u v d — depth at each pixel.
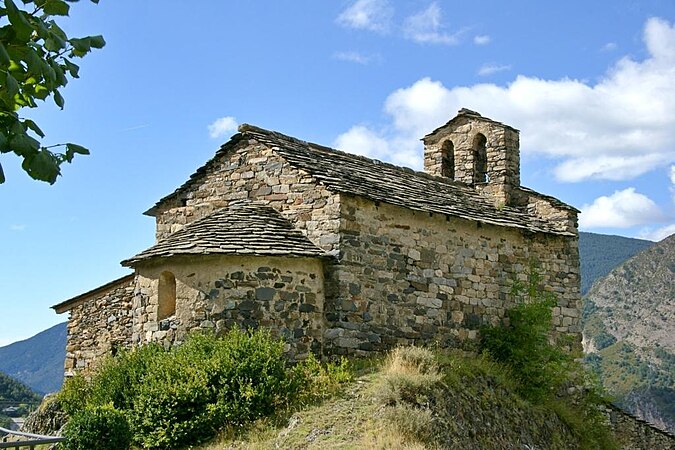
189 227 16.61
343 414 12.91
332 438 12.13
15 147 5.10
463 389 14.72
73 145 5.52
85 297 20.14
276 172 17.39
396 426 12.20
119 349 16.30
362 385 14.01
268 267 15.60
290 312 15.64
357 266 16.45
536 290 20.41
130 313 19.33
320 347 15.91
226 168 18.30
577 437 17.70
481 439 13.89
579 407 20.08
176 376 13.58
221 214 16.80
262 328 15.29
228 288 15.27
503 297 19.66
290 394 13.80
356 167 18.70
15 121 5.20
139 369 14.29
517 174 22.45
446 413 13.50
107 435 12.12
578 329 21.22
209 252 15.16
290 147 17.86
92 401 14.35
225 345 14.02
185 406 13.18
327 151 18.91
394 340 16.94
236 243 15.55
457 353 17.56
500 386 16.38
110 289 19.81
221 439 12.72
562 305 21.02
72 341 20.11
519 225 20.27
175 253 15.37
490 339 18.86
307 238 16.59
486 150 22.42
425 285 17.84
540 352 18.95
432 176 21.12
